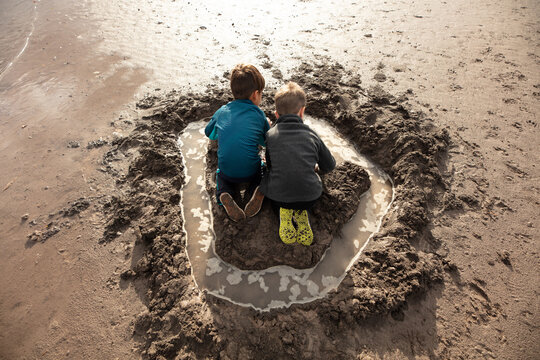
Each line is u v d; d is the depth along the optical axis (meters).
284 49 4.97
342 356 2.04
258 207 2.46
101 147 3.52
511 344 2.10
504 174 3.17
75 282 2.46
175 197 2.97
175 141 3.56
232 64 4.66
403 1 6.52
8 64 4.84
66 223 2.84
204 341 2.09
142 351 2.09
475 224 2.76
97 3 6.55
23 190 3.13
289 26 5.62
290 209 2.32
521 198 2.96
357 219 2.85
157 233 2.66
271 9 6.22
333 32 5.44
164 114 3.78
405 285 2.32
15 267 2.56
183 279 2.40
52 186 3.15
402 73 4.46
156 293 2.35
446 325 2.18
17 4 6.61
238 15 6.01
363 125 3.54
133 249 2.63
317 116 3.85
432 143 3.35
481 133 3.59
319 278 2.46
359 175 3.04
